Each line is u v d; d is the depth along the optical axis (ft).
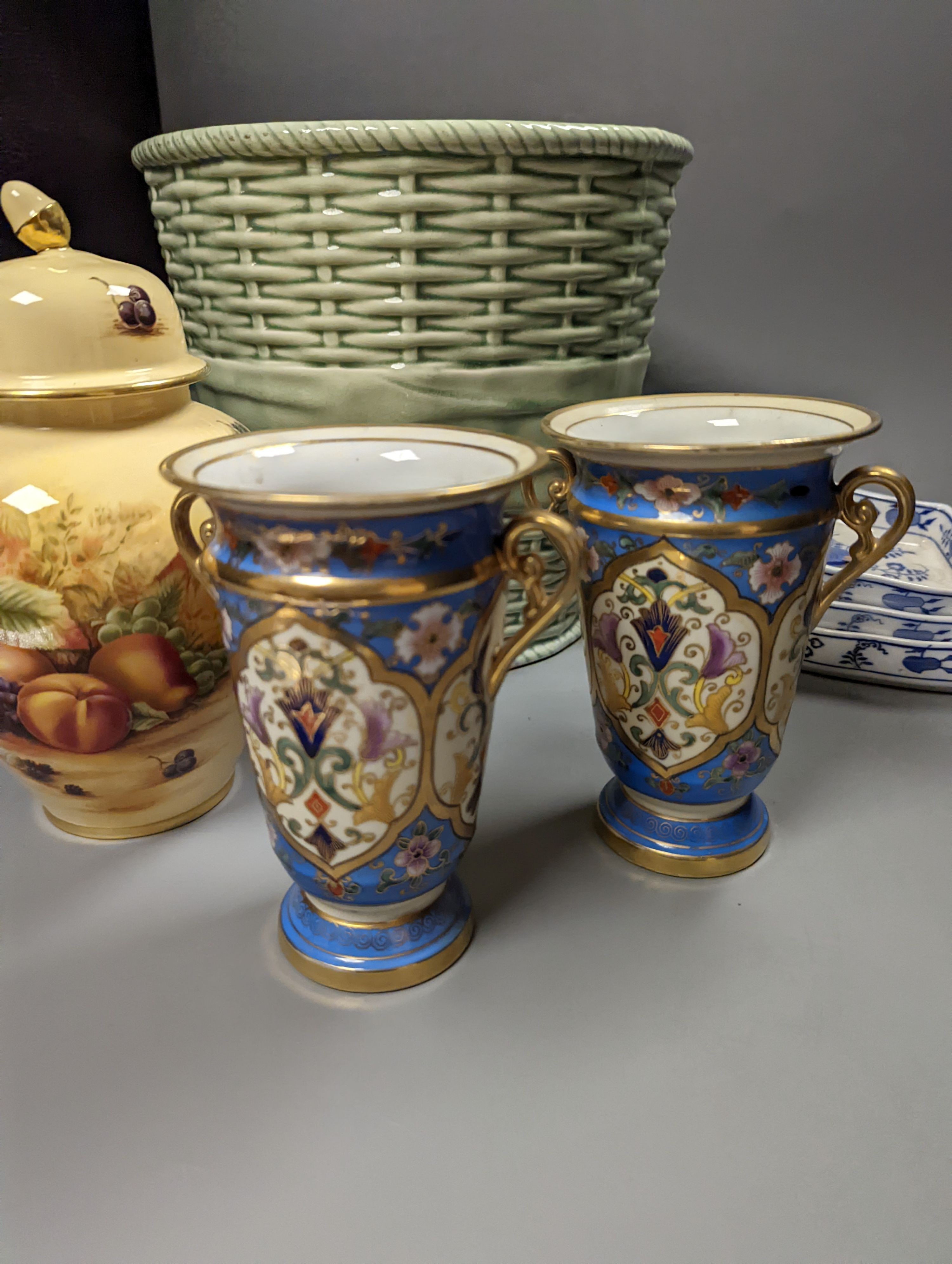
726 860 2.08
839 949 1.90
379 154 2.13
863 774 2.48
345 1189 1.43
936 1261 1.32
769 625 1.78
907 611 2.95
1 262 1.97
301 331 2.35
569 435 1.78
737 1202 1.41
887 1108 1.56
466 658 1.51
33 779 2.09
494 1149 1.49
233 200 2.24
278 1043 1.69
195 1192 1.43
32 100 2.68
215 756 2.25
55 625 1.80
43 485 1.77
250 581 1.42
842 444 1.64
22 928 1.97
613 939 1.92
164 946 1.93
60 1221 1.38
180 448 1.90
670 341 3.94
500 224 2.24
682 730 1.89
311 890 1.75
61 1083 1.61
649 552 1.74
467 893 2.01
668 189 2.61
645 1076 1.62
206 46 3.22
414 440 1.79
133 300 1.89
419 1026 1.73
